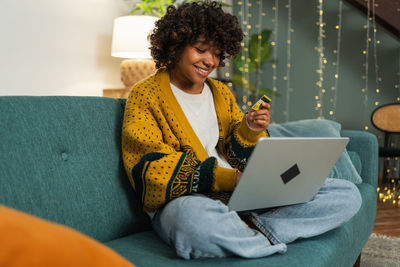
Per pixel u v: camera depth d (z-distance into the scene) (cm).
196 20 102
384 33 397
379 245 182
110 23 288
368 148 187
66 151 89
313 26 435
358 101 416
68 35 254
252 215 95
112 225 93
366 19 405
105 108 104
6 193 73
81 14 263
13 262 22
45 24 237
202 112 113
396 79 396
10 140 78
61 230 27
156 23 115
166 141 101
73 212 84
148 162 88
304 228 92
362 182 185
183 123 104
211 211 79
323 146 88
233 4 464
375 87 407
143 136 94
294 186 90
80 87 265
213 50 106
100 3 278
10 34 216
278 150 78
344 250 100
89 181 90
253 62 428
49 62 241
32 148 81
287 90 454
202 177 89
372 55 406
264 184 83
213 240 75
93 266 26
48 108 89
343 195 99
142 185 90
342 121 427
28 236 24
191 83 112
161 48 109
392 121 359
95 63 277
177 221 78
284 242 89
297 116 450
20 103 84
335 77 426
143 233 99
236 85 439
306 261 79
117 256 30
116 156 101
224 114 118
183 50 106
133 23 242
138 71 246
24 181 77
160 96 105
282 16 450
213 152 112
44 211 79
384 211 263
